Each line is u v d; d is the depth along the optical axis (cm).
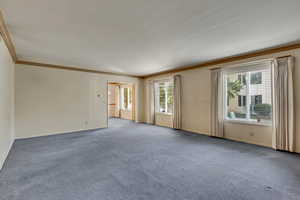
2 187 197
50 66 497
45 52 370
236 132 425
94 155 312
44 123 484
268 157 301
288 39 299
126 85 932
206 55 403
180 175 230
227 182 210
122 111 962
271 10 200
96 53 380
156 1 180
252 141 394
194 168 254
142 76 747
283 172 239
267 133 369
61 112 518
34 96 468
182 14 209
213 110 462
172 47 341
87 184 204
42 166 260
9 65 341
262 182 210
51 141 417
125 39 295
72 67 539
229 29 256
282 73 334
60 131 514
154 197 178
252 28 253
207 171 243
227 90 452
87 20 224
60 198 176
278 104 338
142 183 207
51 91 499
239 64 412
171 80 621
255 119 394
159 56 411
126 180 215
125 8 194
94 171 242
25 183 207
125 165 265
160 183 207
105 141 419
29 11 198
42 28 247
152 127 628
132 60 450
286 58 328
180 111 571
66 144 390
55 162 277
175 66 533
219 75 448
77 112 552
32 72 466
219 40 303
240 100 424
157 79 681
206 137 461
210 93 480
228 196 180
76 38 288
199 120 514
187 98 551
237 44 325
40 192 187
